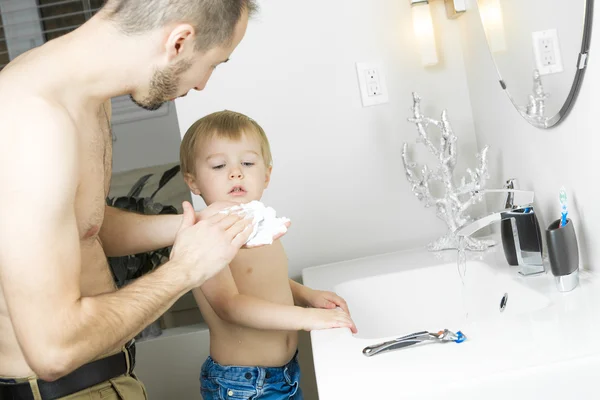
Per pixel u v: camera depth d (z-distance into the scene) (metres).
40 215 0.93
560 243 1.24
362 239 2.10
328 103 2.06
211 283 1.52
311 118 2.07
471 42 1.94
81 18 2.89
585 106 1.25
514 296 1.37
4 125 0.96
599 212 1.27
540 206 1.58
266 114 2.06
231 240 1.11
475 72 1.95
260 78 2.06
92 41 1.06
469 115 2.07
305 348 2.07
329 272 1.91
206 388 1.66
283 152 2.07
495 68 1.76
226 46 1.13
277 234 1.19
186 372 2.11
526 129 1.60
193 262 1.09
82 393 1.16
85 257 1.20
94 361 1.18
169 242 1.45
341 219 2.10
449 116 2.06
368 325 1.68
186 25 1.04
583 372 0.90
